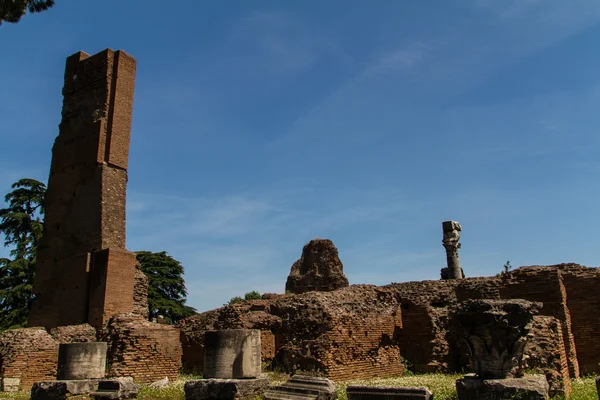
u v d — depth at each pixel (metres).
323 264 39.44
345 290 22.91
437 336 22.66
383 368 21.86
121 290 26.67
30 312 28.59
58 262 28.58
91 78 31.11
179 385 18.22
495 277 23.69
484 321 10.91
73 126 30.84
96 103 30.31
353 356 20.77
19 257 42.44
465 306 11.38
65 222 29.08
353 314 21.59
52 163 31.00
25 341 21.41
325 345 19.97
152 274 53.22
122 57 30.91
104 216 27.72
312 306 21.28
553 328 16.66
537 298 21.95
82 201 28.70
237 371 13.70
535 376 10.65
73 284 27.27
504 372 10.69
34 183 45.16
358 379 20.28
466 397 10.62
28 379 20.88
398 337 23.61
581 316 22.38
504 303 11.09
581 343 22.12
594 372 21.56
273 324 22.66
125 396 15.44
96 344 17.12
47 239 29.52
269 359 22.03
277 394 12.75
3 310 40.91
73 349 16.75
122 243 28.30
